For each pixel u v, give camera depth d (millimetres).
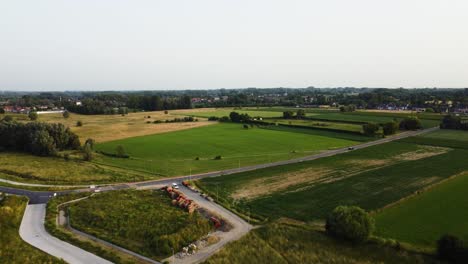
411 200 65125
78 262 44438
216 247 48656
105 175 86562
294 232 51688
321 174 84750
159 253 46906
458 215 57281
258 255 46031
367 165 93000
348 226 47250
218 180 81938
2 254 45750
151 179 83625
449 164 92000
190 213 60312
